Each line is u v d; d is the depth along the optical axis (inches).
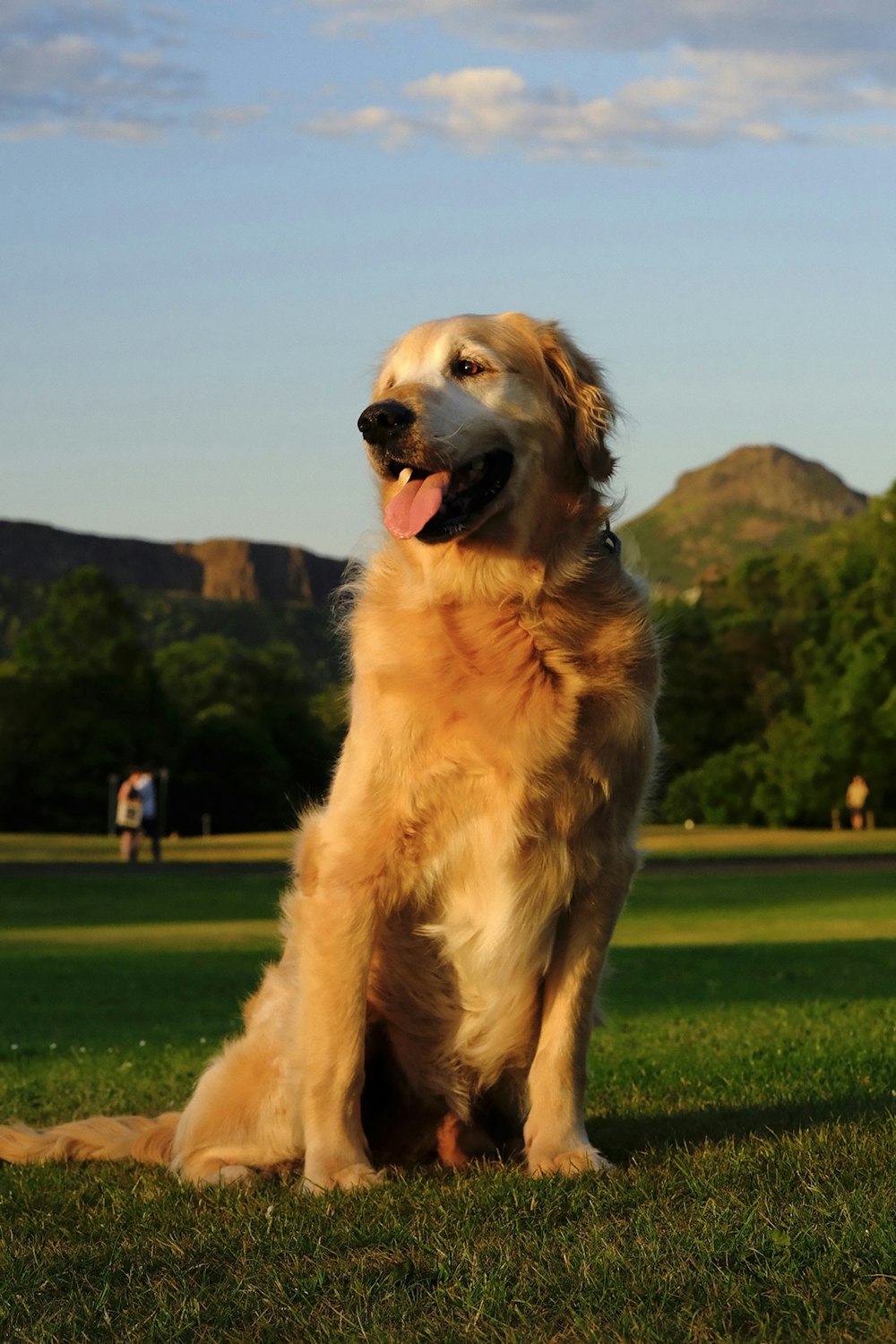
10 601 5570.9
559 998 184.4
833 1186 152.7
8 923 828.0
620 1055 306.5
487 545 181.2
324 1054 180.2
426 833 178.1
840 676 2696.9
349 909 179.9
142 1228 155.8
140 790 1342.3
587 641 179.9
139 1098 266.7
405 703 176.2
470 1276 130.5
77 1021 429.7
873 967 536.1
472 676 175.8
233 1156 191.2
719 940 685.9
